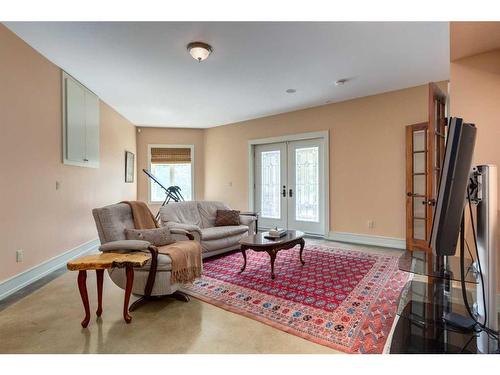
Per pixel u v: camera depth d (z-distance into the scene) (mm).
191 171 6957
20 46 2725
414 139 3996
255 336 1826
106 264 1950
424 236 3900
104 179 4836
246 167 6199
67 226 3604
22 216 2781
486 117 2143
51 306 2291
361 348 1675
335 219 4836
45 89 3133
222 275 3021
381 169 4336
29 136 2887
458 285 1908
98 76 3652
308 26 2461
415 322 1550
